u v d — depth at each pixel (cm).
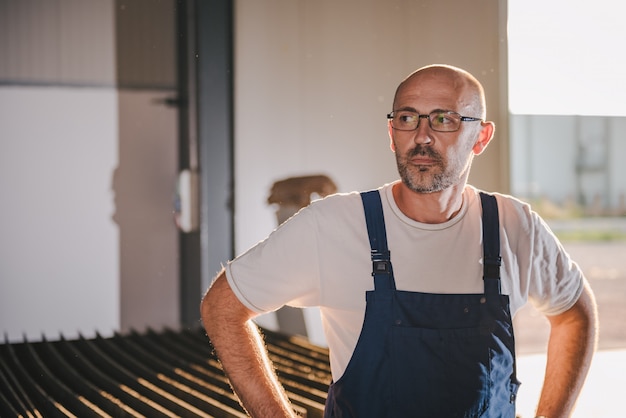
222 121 550
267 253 142
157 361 354
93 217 552
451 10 480
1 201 536
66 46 538
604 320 622
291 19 539
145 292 560
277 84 545
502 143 466
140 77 548
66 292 549
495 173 466
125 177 553
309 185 484
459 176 140
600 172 1495
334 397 146
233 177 552
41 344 387
